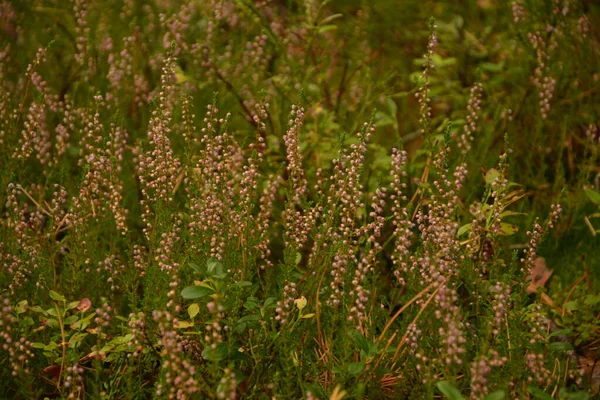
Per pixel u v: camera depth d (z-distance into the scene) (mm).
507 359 2809
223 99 4953
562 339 3574
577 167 4688
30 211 4289
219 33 5387
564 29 4938
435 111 5449
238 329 2965
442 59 5309
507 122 4852
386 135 5227
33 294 3471
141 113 4859
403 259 3260
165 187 3375
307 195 4469
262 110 3469
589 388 3104
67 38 5453
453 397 2383
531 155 4621
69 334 3119
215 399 2787
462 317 3230
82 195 3611
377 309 3283
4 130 4320
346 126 4812
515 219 4383
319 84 5059
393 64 5730
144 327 3004
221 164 3432
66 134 4148
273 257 4277
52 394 3139
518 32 4992
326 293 3387
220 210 3330
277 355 3064
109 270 3504
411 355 3031
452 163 4672
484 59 5449
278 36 5156
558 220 4367
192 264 2758
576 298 3838
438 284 2883
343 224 3160
